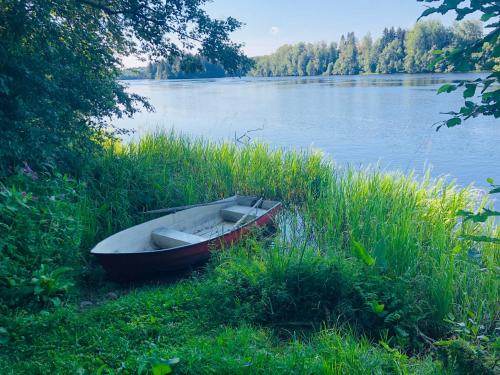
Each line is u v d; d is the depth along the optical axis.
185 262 7.08
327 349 4.53
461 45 2.52
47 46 8.32
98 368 4.09
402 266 6.50
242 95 57.19
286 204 11.54
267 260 6.43
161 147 13.30
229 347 4.58
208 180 11.91
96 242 7.81
